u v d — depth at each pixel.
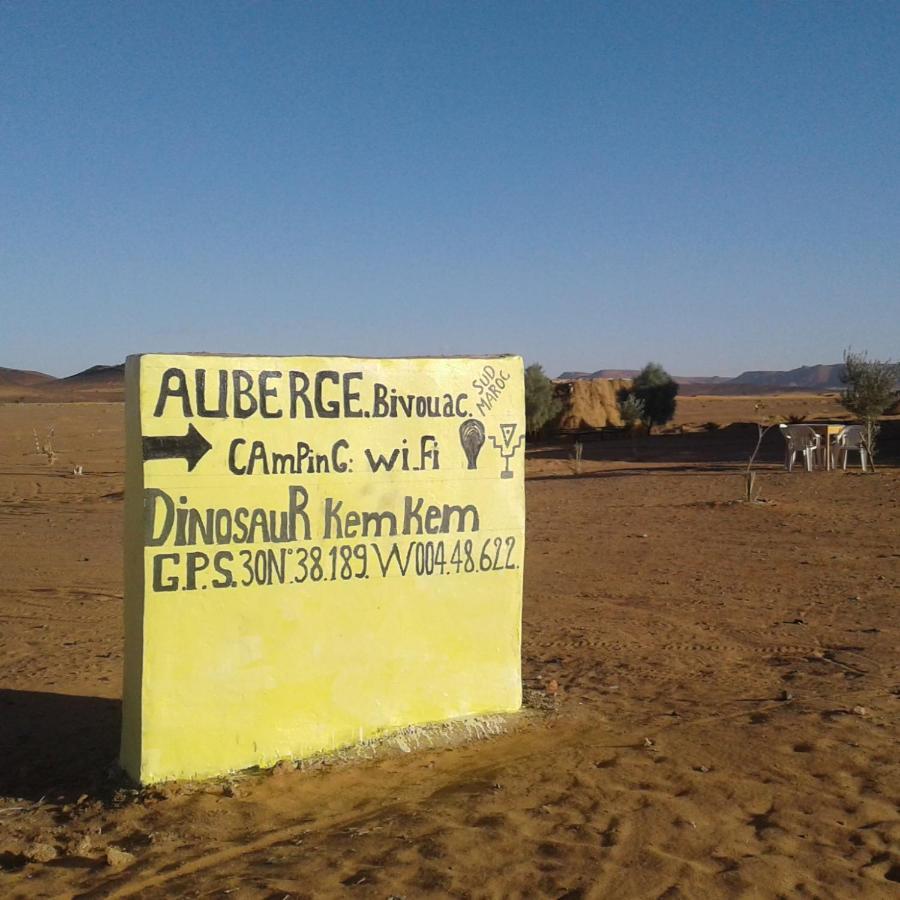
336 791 6.38
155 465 6.35
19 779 7.00
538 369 65.69
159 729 6.37
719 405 100.81
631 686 8.93
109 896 4.97
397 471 7.15
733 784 6.33
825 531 18.73
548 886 5.02
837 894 5.00
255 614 6.65
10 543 20.72
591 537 19.02
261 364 6.66
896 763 6.68
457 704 7.45
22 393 185.88
